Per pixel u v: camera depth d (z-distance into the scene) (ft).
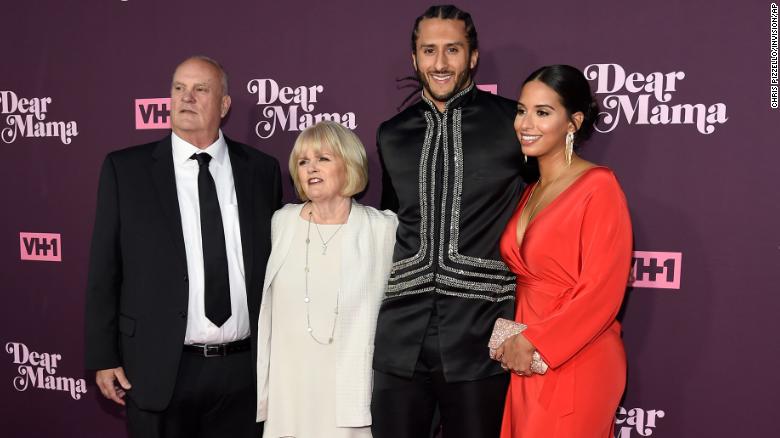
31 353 8.74
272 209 6.42
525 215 5.27
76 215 8.32
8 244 8.66
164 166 5.92
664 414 6.63
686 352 6.52
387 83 7.09
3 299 8.77
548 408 4.89
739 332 6.36
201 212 5.86
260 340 5.85
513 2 6.66
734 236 6.30
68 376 8.63
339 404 5.52
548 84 4.96
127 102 7.95
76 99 8.16
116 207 5.83
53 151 8.33
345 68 7.21
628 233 4.82
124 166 5.91
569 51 6.55
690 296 6.47
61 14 8.11
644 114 6.43
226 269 5.87
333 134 5.73
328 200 5.80
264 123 7.55
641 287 6.59
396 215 5.92
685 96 6.31
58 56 8.18
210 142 6.15
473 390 5.28
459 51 5.39
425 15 5.51
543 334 4.76
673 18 6.28
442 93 5.45
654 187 6.47
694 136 6.33
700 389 6.51
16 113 8.43
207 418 6.11
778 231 6.18
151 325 5.72
